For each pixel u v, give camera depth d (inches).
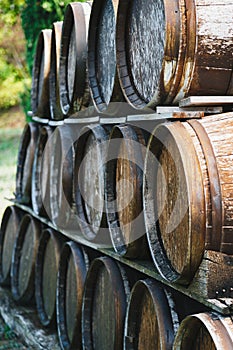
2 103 762.8
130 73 197.8
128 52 198.7
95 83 230.2
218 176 149.7
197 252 150.2
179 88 162.9
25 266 323.9
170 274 165.9
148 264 189.9
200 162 151.2
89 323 236.4
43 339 271.3
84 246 248.7
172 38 160.6
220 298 147.3
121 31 199.3
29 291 315.3
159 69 175.9
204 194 149.3
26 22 398.3
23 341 288.7
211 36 159.0
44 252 300.7
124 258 201.3
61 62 266.1
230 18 159.9
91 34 231.6
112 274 209.8
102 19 226.7
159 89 167.2
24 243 332.2
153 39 180.1
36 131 323.6
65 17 256.5
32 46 397.1
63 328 261.9
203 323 144.9
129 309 195.2
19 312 311.3
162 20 174.2
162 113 170.1
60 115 276.4
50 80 287.4
